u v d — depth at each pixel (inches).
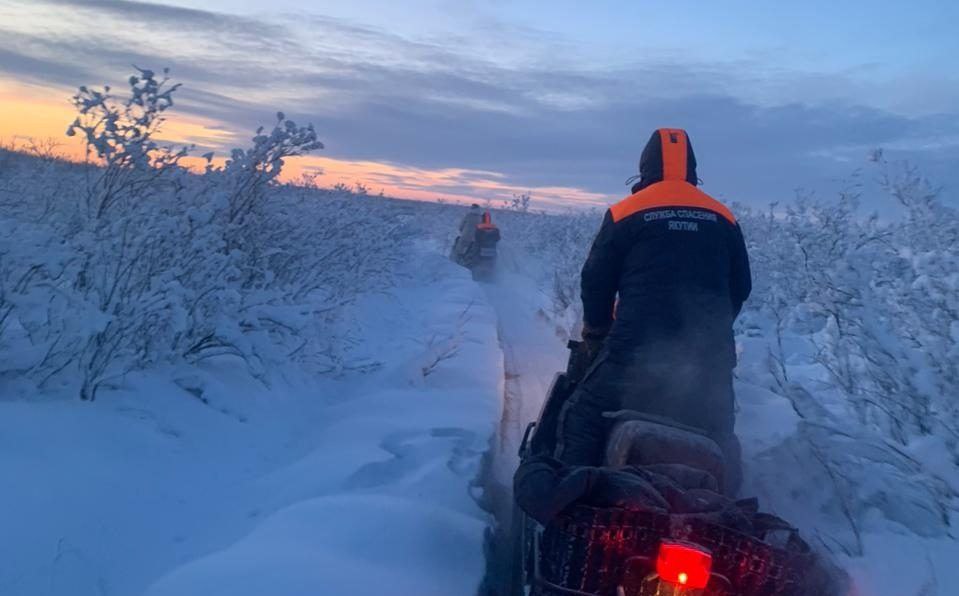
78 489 172.1
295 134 311.7
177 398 240.1
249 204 309.4
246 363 282.2
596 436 167.0
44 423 190.9
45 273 217.3
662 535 124.4
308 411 284.0
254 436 244.5
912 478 193.0
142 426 215.2
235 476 215.6
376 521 173.8
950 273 240.1
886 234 295.1
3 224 214.8
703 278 173.0
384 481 212.5
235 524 187.3
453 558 169.9
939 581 156.8
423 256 743.1
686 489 137.2
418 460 228.4
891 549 167.5
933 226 278.7
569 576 128.3
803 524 180.1
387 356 370.9
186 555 170.4
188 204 269.9
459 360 358.6
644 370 166.1
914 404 220.5
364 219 461.4
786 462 191.8
